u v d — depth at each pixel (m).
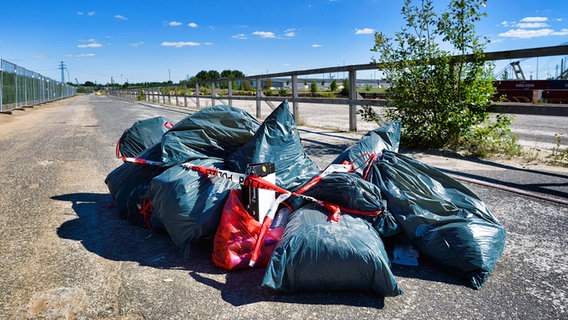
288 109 3.21
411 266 2.56
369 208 2.64
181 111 16.83
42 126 12.22
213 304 2.20
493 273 2.44
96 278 2.53
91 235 3.24
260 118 12.24
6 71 19.75
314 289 2.27
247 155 3.07
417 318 2.03
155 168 3.50
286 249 2.24
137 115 15.52
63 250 2.96
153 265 2.70
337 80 19.95
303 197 2.73
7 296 2.32
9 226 3.46
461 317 2.04
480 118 5.76
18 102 22.14
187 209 2.77
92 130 10.66
